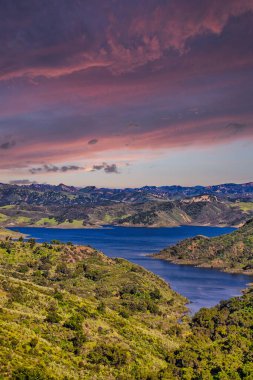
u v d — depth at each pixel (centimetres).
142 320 14925
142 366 9594
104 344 9819
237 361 9981
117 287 19762
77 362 8562
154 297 19650
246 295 18988
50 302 11162
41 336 8931
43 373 7156
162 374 9112
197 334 13712
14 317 9281
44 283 17950
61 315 10588
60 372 7675
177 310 18700
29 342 8250
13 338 8069
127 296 18625
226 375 9050
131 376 8931
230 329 13550
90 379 8019
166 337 13088
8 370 6844
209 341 13050
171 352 11062
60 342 9081
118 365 9181
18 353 7600
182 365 10006
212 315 15712
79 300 12469
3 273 17738
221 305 17975
